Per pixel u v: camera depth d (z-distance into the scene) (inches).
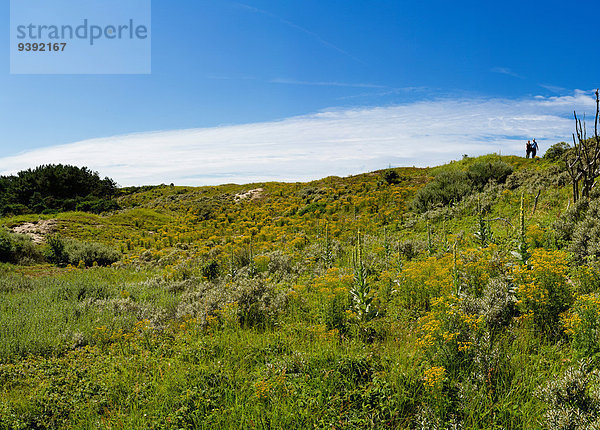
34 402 198.5
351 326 266.4
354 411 163.8
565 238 422.9
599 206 422.9
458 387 167.2
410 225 802.2
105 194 2455.7
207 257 822.5
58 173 2022.6
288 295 358.9
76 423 183.9
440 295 292.7
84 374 238.1
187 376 206.2
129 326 338.3
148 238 1248.8
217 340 264.4
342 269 445.1
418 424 154.1
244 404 176.6
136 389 203.9
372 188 1306.6
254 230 1168.8
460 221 714.2
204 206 1775.3
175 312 381.1
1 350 273.9
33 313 372.8
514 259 323.9
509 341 211.9
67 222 1305.4
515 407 157.8
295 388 181.9
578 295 235.3
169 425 166.4
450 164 1283.2
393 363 200.5
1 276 653.9
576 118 483.2
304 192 1560.0
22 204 1732.3
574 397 148.7
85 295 477.1
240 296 343.3
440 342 192.7
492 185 837.2
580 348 183.9
